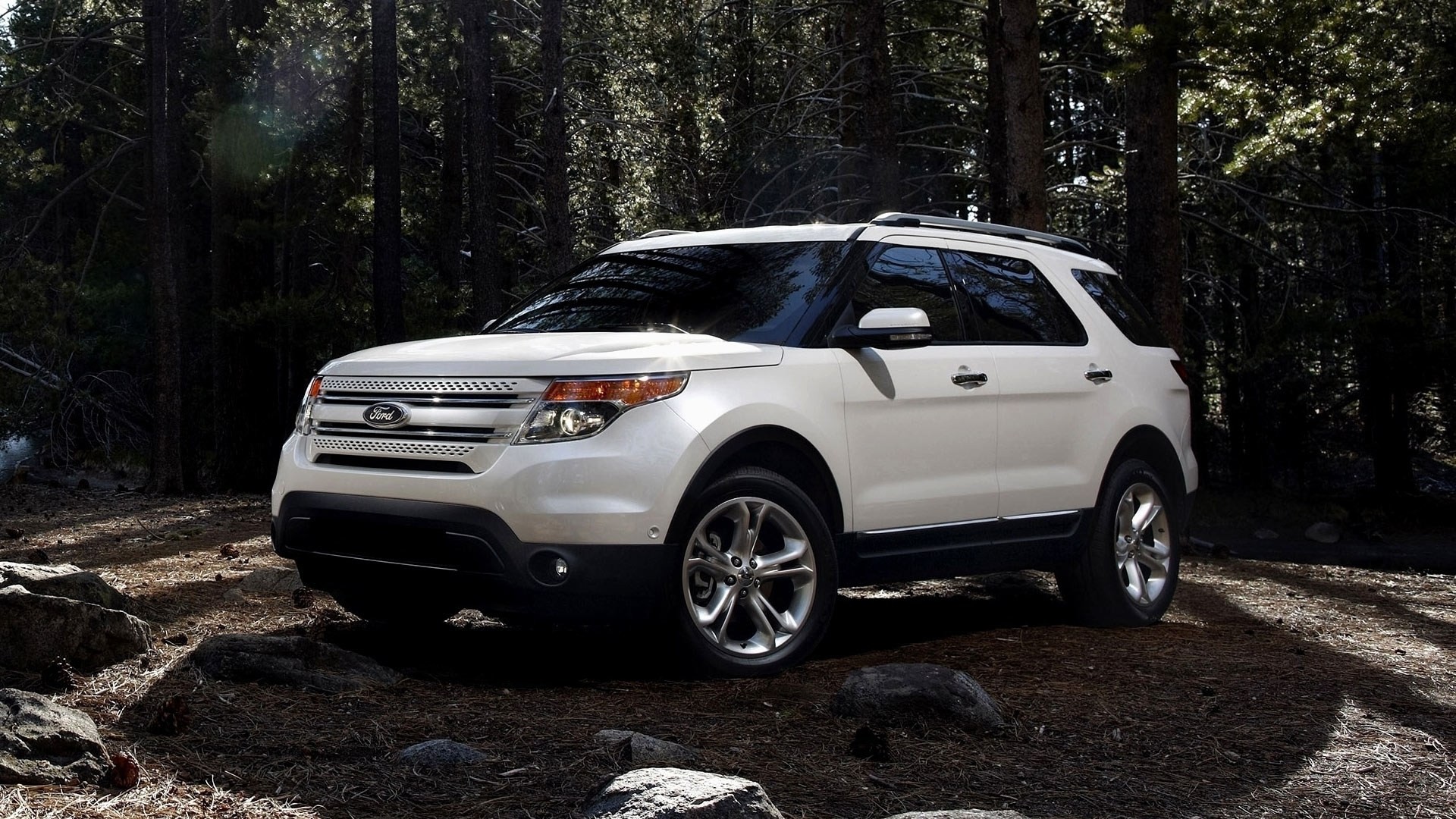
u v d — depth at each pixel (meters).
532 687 4.81
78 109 26.70
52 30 25.61
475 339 5.46
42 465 28.42
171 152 22.08
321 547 5.17
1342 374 27.72
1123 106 23.59
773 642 5.13
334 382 5.32
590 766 3.72
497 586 4.71
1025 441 6.23
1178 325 14.64
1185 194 22.44
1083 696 5.05
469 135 19.52
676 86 22.25
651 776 3.15
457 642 5.75
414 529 4.84
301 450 5.33
